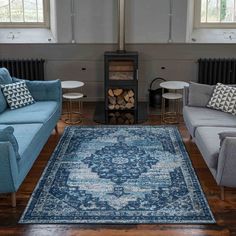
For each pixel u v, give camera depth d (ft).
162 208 10.85
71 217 10.43
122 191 11.82
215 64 20.59
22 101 16.10
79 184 12.28
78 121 18.75
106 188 12.01
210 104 15.78
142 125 18.08
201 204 11.05
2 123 14.07
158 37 20.40
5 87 15.92
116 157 14.32
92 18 20.13
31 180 12.67
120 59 18.81
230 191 11.80
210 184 12.32
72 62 21.26
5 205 11.10
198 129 13.64
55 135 16.76
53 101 16.92
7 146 10.25
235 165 10.68
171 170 13.26
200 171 13.24
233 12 21.15
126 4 19.89
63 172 13.14
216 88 15.92
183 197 11.46
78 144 15.65
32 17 21.24
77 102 21.72
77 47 20.98
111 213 10.62
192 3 20.59
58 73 21.44
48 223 10.17
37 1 21.01
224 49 20.92
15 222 10.25
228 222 10.19
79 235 9.64
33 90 16.92
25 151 11.65
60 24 20.21
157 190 11.87
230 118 14.66
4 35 20.92
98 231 9.80
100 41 20.53
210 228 9.93
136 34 20.36
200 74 20.81
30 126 13.64
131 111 19.90
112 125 18.04
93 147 15.30
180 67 21.30
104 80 19.93
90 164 13.75
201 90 16.14
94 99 21.81
